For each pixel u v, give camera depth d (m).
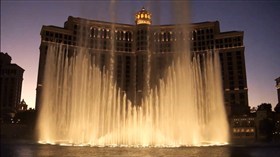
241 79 166.00
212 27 177.50
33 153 41.75
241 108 140.38
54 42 164.75
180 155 38.75
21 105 167.88
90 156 37.50
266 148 52.84
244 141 87.75
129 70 182.50
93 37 178.12
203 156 37.78
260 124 112.81
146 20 190.88
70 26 172.62
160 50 178.38
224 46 173.62
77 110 98.56
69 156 37.38
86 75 105.38
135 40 187.25
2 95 170.62
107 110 95.38
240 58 169.62
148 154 40.16
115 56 181.75
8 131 118.94
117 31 186.88
